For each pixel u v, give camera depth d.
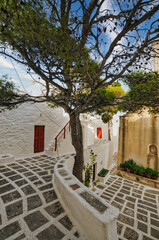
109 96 5.47
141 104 4.49
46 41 2.29
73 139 4.89
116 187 7.65
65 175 3.88
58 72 3.33
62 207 3.07
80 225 2.51
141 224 4.12
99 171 9.49
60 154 8.39
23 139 7.48
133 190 7.27
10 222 2.55
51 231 2.40
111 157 13.00
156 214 4.83
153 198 6.34
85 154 7.09
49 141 9.21
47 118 9.11
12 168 5.54
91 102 5.54
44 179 4.54
